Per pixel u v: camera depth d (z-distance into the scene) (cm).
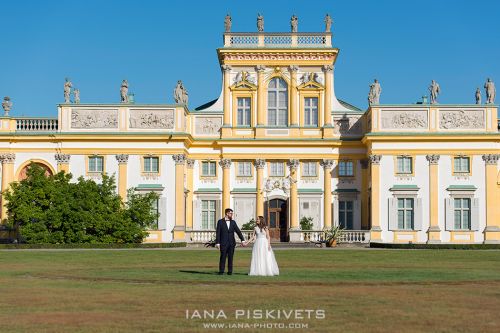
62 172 6875
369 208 7812
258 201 7931
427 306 2242
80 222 6550
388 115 7669
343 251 5784
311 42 8012
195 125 8044
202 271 3597
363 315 2075
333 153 7950
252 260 3353
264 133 7962
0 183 7725
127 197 7544
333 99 8038
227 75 8019
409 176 7594
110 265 4003
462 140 7600
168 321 1988
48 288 2733
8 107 7838
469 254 5303
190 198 7944
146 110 7775
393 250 6025
